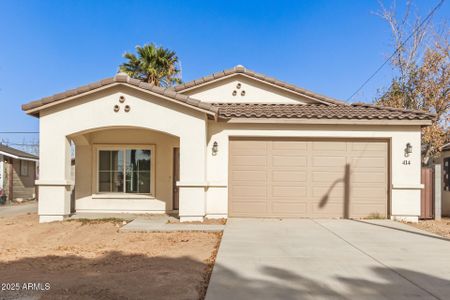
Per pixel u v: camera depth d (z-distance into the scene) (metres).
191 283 5.71
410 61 18.42
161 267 6.60
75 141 12.86
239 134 11.95
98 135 13.25
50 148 11.12
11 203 21.78
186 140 11.12
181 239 9.06
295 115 11.69
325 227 10.45
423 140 16.86
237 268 6.50
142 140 13.29
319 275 6.18
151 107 11.12
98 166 13.31
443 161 15.88
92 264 6.86
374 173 12.11
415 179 11.90
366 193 12.09
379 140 12.13
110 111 11.11
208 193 11.86
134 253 7.71
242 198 12.08
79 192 13.16
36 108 11.00
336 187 12.09
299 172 12.12
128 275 6.08
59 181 11.13
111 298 5.03
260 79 14.98
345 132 11.96
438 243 8.63
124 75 10.91
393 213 11.89
